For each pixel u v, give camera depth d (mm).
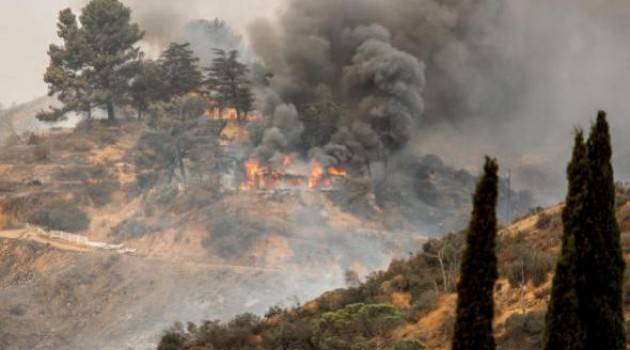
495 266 25750
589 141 27781
